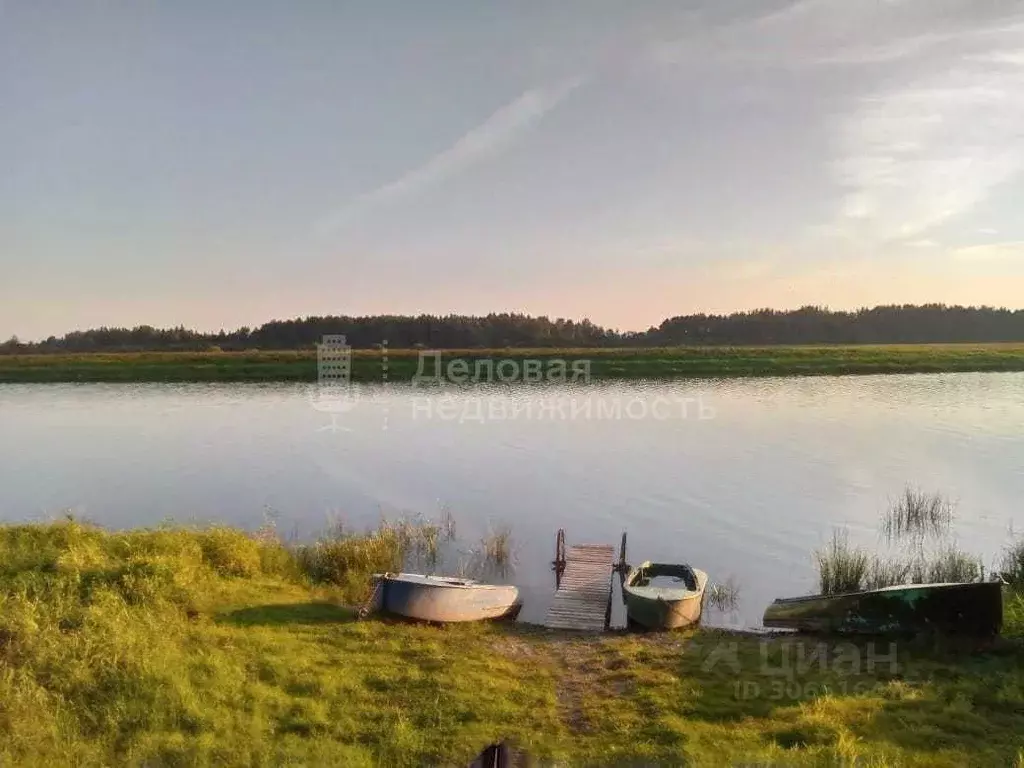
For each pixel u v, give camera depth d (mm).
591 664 14781
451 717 11852
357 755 10406
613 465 36812
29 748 9906
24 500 29656
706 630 17219
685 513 28078
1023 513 27703
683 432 46281
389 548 22078
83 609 13852
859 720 11641
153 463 36938
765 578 21250
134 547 17781
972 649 14922
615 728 11742
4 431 46625
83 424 49438
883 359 89938
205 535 19953
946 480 33031
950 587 15398
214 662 12812
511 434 45969
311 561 20578
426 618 16844
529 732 11469
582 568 21094
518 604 18906
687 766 10148
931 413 53375
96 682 11656
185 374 80375
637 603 17531
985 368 86375
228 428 47969
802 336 145375
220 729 10875
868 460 37438
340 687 12672
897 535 25234
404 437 44938
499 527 26359
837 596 16453
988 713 11867
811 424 48938
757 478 33750
